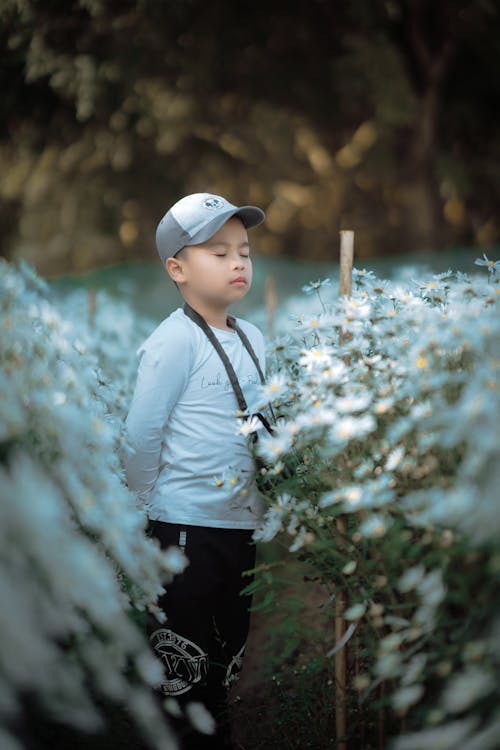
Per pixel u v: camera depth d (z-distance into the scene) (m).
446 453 1.50
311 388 1.67
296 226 10.15
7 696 1.27
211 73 7.55
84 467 1.56
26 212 8.96
